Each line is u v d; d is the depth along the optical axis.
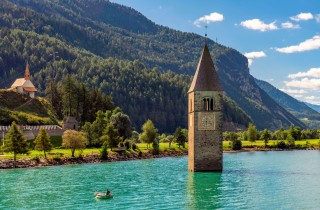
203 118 108.75
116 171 118.31
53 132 188.00
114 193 82.88
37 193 82.81
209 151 109.44
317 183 95.06
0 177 105.19
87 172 116.25
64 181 98.62
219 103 109.06
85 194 81.88
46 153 149.12
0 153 147.00
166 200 75.88
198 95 108.38
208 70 110.06
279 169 125.81
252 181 97.50
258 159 167.38
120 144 174.38
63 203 73.69
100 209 69.12
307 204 72.69
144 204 72.62
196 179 99.62
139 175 109.19
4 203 73.75
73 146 145.38
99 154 153.00
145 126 194.12
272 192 83.44
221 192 83.44
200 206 71.12
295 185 92.19
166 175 108.25
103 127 185.00
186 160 158.12
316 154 199.25
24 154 144.38
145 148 189.00
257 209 69.25
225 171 118.25
